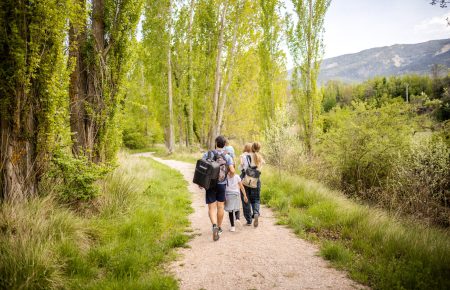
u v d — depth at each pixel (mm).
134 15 7660
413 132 10148
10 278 3291
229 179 5996
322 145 12281
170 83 24250
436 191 8641
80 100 7039
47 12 5160
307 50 15562
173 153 24781
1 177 5082
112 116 7613
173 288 3533
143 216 6211
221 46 20891
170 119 24906
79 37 7184
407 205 8469
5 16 4883
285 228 6148
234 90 25141
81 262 4000
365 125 10367
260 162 6473
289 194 8898
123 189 7301
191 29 24172
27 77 5137
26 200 5113
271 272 4078
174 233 5785
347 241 5203
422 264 3896
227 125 26641
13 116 5133
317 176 12016
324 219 6262
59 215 4887
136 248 4676
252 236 5672
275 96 20516
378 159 10367
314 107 15531
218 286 3721
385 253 4434
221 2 21391
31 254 3703
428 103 10609
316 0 15289
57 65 5570
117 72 7625
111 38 7461
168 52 23625
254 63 23766
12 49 4871
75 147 7156
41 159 5645
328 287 3613
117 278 3723
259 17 20062
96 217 5859
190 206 8375
